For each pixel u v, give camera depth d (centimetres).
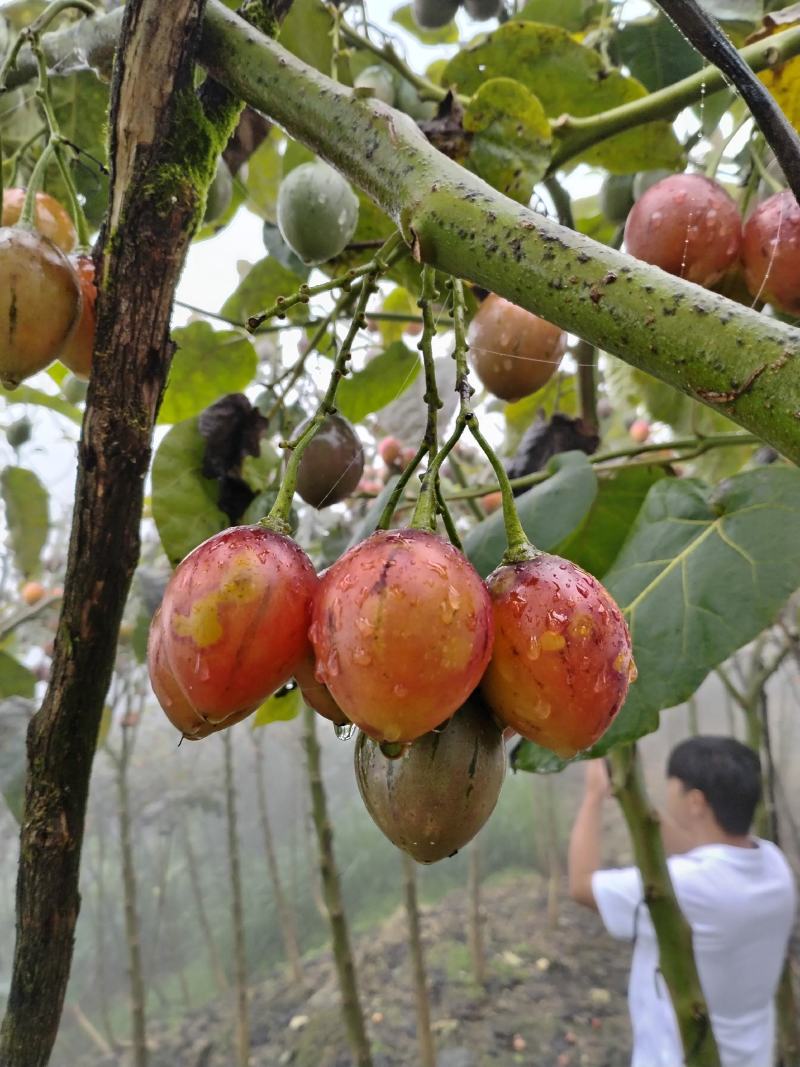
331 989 450
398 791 56
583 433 133
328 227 106
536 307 45
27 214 73
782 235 86
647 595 99
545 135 95
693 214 89
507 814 631
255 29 63
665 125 111
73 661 63
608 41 127
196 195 58
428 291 60
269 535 54
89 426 59
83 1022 464
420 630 46
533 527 101
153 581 135
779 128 44
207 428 102
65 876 67
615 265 42
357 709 47
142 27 54
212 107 64
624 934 239
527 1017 399
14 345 70
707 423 161
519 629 51
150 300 58
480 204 48
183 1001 495
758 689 278
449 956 460
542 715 51
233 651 50
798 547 93
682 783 237
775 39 90
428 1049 329
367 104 57
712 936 218
